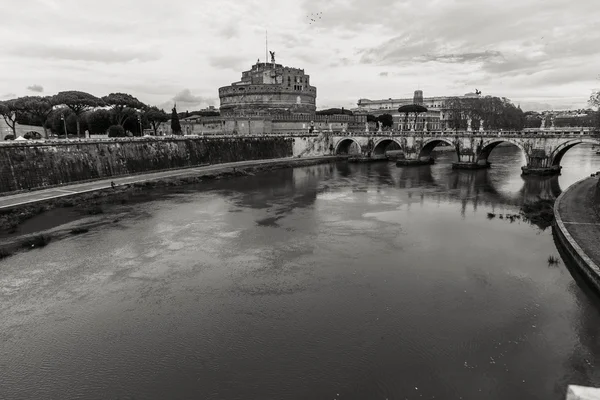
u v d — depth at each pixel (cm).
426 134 10050
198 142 9225
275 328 2406
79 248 3741
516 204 5447
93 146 6919
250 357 2142
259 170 9012
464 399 1811
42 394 1911
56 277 3139
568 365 2012
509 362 2045
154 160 8081
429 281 2980
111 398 1877
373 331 2352
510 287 2853
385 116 17262
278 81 15612
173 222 4603
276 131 12850
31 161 5903
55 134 11006
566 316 2456
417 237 3991
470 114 14450
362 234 4119
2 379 2019
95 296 2836
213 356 2158
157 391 1911
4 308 2691
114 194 5969
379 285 2936
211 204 5538
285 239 3991
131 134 11388
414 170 9262
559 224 3725
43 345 2284
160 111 12975
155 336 2348
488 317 2467
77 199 5431
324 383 1939
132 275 3169
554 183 7056
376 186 7044
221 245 3828
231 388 1920
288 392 1886
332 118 14238
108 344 2281
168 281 3059
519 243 3747
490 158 12119
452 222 4531
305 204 5562
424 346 2197
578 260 2948
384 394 1858
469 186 6925
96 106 9331
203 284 3003
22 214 4653
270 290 2895
